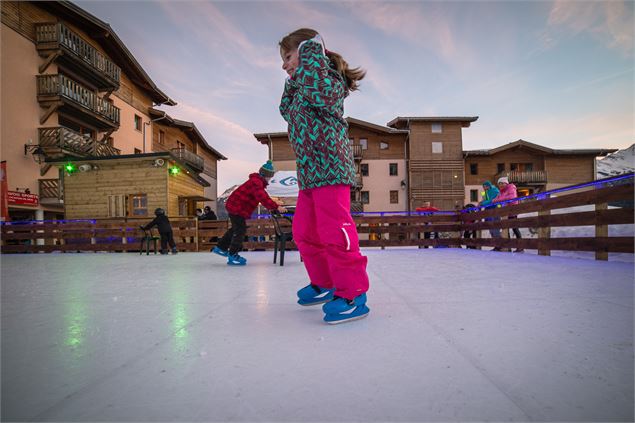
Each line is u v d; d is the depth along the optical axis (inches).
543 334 50.1
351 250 60.8
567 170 1041.5
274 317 64.3
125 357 43.6
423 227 317.7
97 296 88.4
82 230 355.9
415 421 28.0
